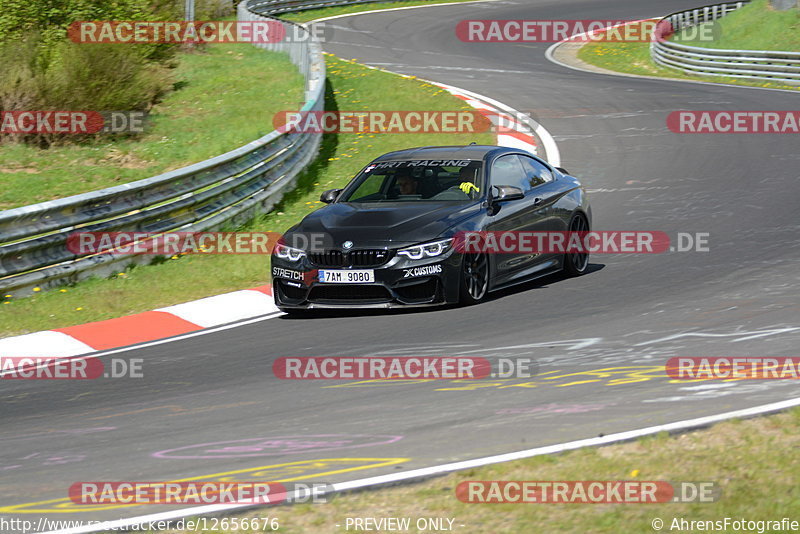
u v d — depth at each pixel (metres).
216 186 49.03
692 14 140.50
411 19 154.50
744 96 86.25
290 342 31.12
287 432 22.36
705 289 34.38
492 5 173.00
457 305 34.16
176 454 21.39
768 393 22.33
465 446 20.36
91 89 67.12
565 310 32.69
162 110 77.62
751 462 18.05
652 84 97.44
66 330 34.56
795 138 66.12
